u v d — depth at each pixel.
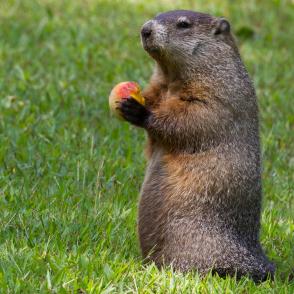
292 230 11.87
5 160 13.01
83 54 18.64
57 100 15.84
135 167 13.23
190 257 10.08
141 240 10.45
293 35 22.30
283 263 10.98
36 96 16.05
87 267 9.61
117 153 13.72
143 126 10.25
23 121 14.70
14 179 12.35
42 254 9.96
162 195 10.25
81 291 9.18
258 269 10.34
